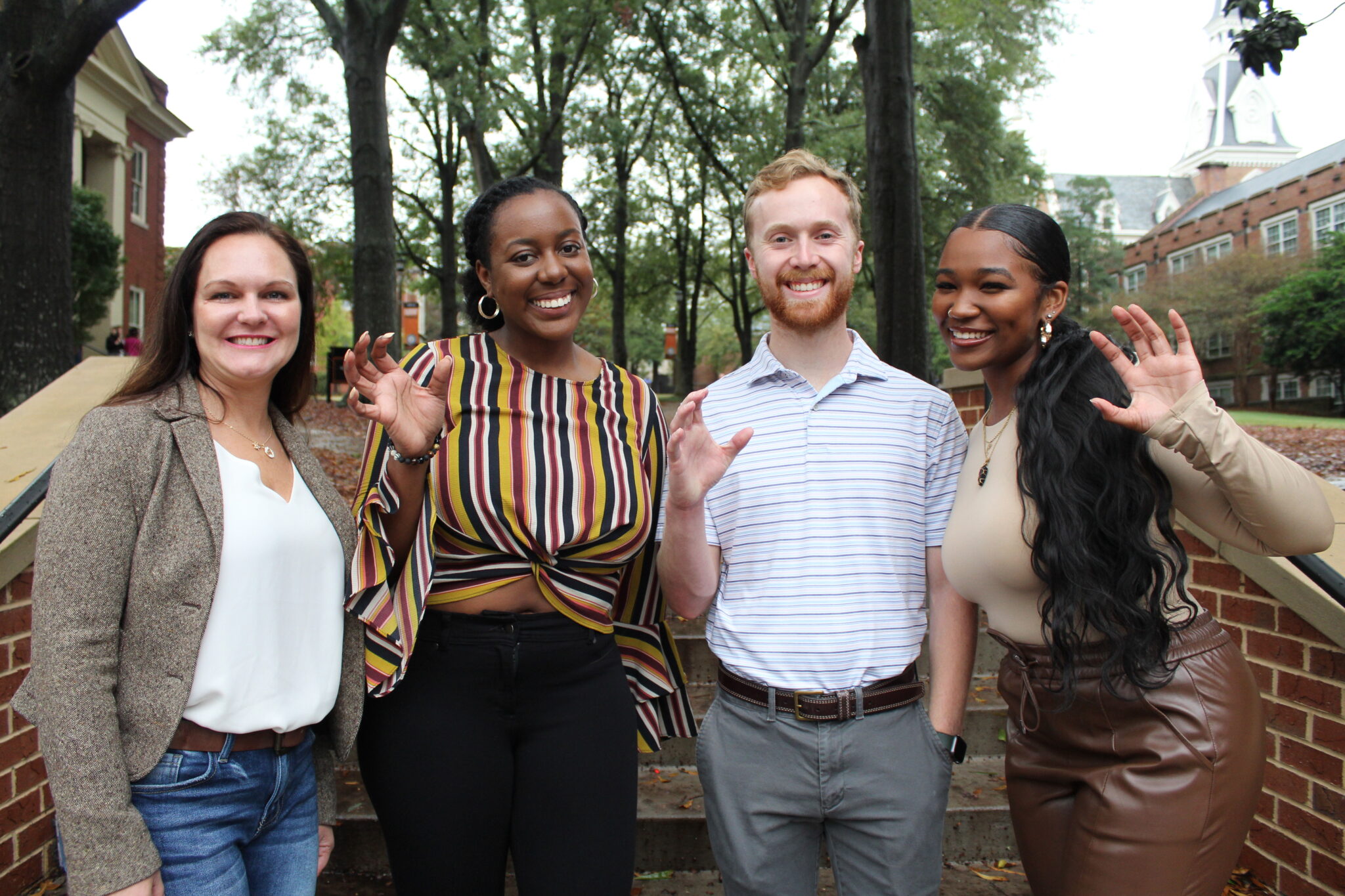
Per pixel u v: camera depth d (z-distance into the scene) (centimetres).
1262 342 3038
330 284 1892
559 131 1584
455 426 183
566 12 1365
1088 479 162
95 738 131
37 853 254
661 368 6066
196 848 143
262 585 152
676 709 215
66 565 134
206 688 145
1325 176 3691
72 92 547
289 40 1294
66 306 539
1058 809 176
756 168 1905
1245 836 161
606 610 188
